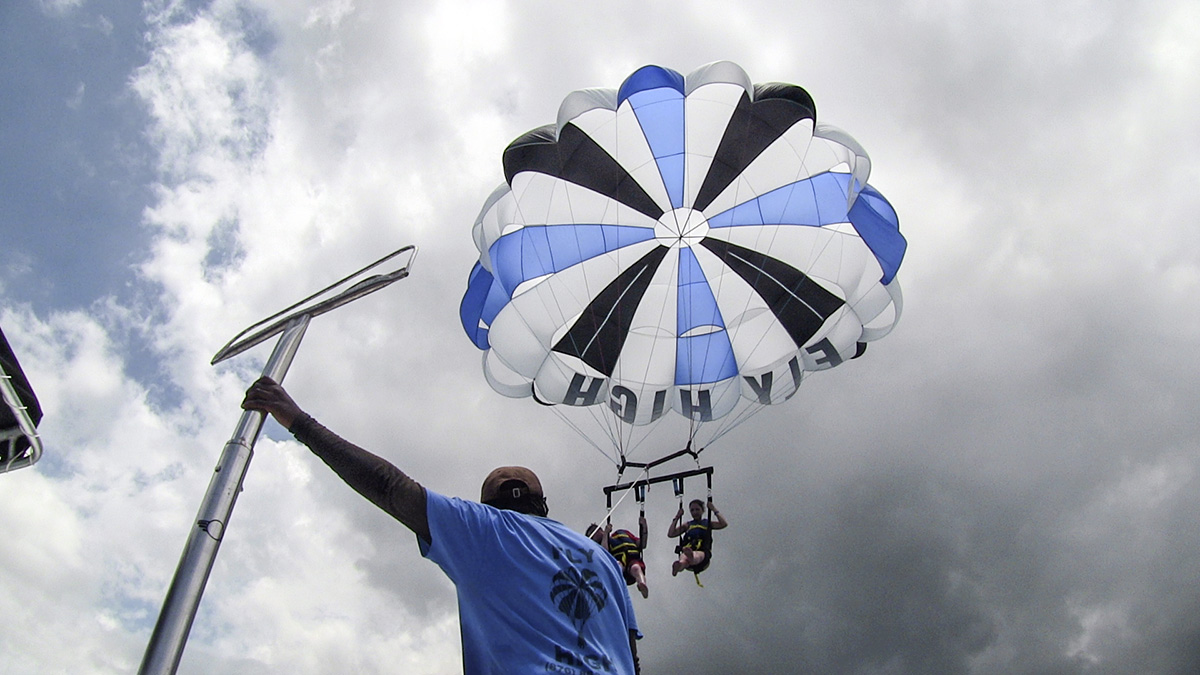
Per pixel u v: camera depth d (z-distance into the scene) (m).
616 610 2.78
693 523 11.21
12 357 5.57
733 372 12.27
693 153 11.71
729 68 10.76
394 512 2.59
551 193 11.50
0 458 5.67
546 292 11.75
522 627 2.54
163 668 2.62
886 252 11.38
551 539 2.78
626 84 10.84
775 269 11.90
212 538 2.90
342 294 4.02
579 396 12.17
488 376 12.46
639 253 12.12
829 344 12.26
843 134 10.95
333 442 2.71
